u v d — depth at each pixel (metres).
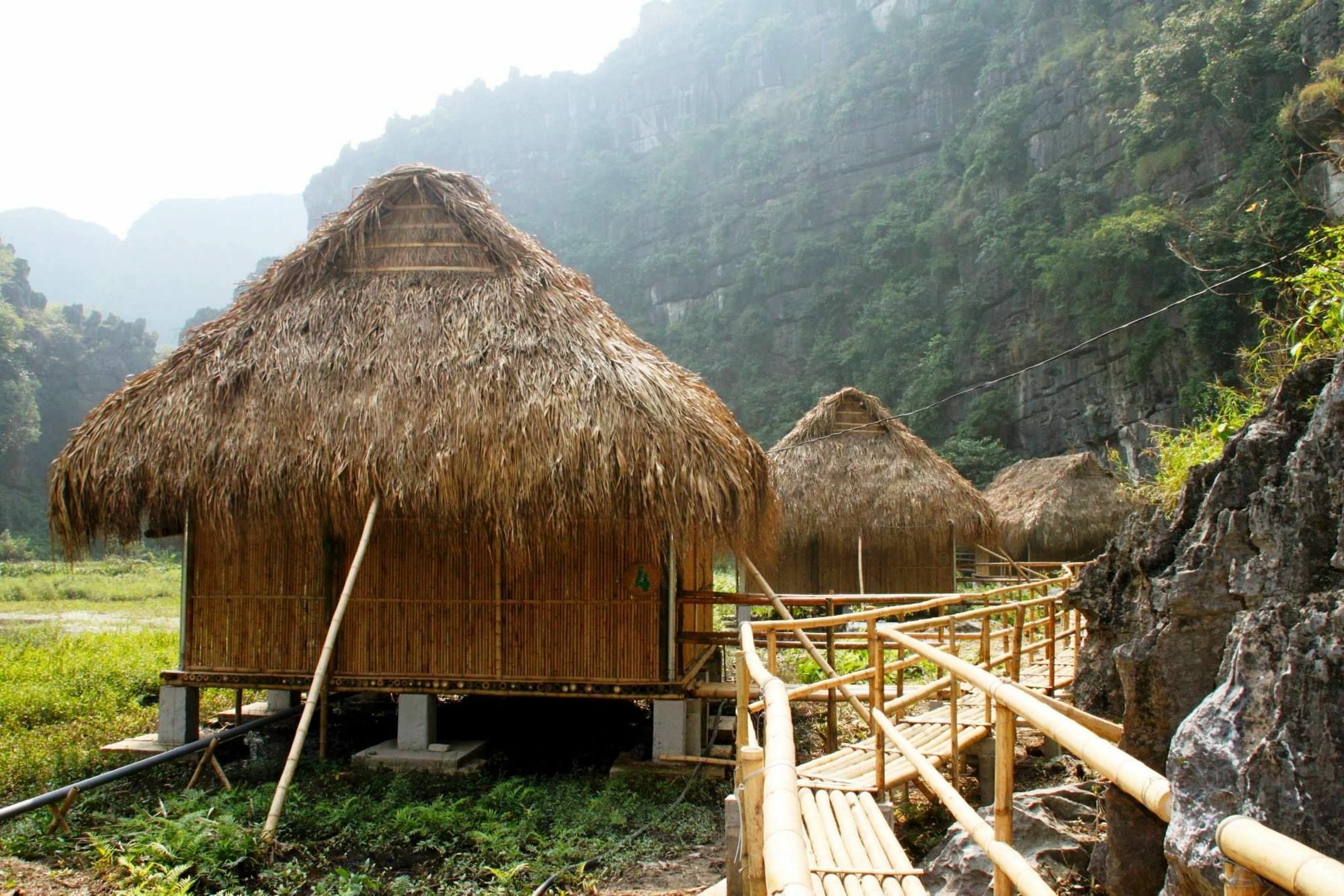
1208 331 28.94
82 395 68.81
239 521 7.30
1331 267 5.16
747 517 7.56
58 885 5.18
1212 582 3.30
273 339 7.73
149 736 8.30
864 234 52.47
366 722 9.44
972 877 4.16
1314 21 22.44
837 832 4.19
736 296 59.12
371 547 7.89
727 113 72.44
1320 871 1.08
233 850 5.60
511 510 6.91
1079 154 39.03
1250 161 25.22
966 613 6.23
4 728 9.19
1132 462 32.41
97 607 27.61
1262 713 2.38
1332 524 2.75
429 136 90.12
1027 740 7.81
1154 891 3.29
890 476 16.22
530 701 10.01
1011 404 39.50
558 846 5.80
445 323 7.70
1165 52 30.02
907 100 55.28
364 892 5.33
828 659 7.42
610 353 7.51
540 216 79.06
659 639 7.57
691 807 6.67
